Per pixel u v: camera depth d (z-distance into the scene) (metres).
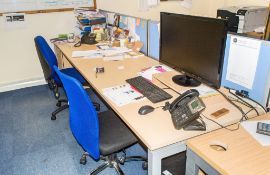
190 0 4.44
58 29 3.57
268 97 1.41
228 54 1.56
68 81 1.38
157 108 1.46
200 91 1.61
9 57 3.44
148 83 1.76
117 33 2.89
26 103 3.16
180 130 1.24
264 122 1.29
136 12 4.05
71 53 2.63
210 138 1.18
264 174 0.95
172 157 1.56
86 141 1.53
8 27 3.29
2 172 2.00
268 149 1.09
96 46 2.87
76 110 1.51
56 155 2.18
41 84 3.74
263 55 1.37
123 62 2.30
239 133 1.21
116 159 1.96
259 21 3.28
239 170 0.97
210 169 1.07
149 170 1.25
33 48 3.53
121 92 1.67
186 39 1.63
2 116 2.86
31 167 2.04
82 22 3.14
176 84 1.74
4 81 3.51
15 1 3.22
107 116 1.86
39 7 3.37
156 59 2.38
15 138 2.44
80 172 1.98
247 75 1.48
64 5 3.49
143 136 1.20
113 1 3.80
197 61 1.57
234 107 1.44
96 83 1.83
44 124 2.68
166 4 4.26
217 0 4.50
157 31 2.27
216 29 1.37
